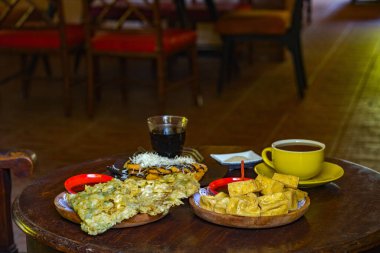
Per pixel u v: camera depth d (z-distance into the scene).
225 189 1.45
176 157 1.64
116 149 3.80
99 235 1.26
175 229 1.29
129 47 4.18
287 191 1.32
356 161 3.53
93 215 1.25
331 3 11.19
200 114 4.48
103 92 5.16
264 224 1.27
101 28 4.21
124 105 4.77
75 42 4.45
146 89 5.27
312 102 4.74
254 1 5.77
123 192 1.33
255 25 4.70
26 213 1.38
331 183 1.55
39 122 4.37
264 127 4.16
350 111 4.48
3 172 1.70
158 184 1.37
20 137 4.04
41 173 3.40
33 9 4.21
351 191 1.50
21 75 4.76
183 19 5.21
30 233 1.30
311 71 5.74
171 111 4.57
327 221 1.32
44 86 5.43
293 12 4.68
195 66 4.64
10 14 4.44
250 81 5.47
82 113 4.57
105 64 6.37
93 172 1.64
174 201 1.33
